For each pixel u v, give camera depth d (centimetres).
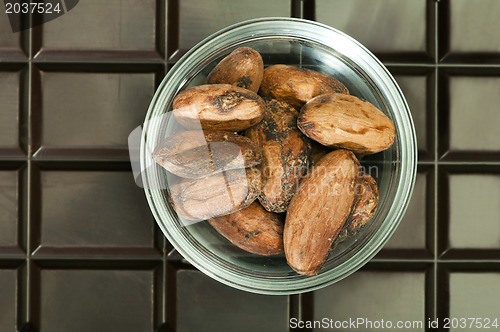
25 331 23
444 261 23
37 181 23
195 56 21
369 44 23
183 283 23
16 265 23
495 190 23
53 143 23
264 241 20
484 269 23
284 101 20
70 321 23
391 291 23
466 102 23
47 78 23
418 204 23
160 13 23
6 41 23
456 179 23
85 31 23
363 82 21
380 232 21
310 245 19
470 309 23
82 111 23
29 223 23
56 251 23
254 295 23
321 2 23
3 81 23
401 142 21
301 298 23
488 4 23
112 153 23
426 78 23
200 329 23
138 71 23
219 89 19
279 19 21
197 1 23
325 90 20
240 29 21
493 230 23
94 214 23
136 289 23
